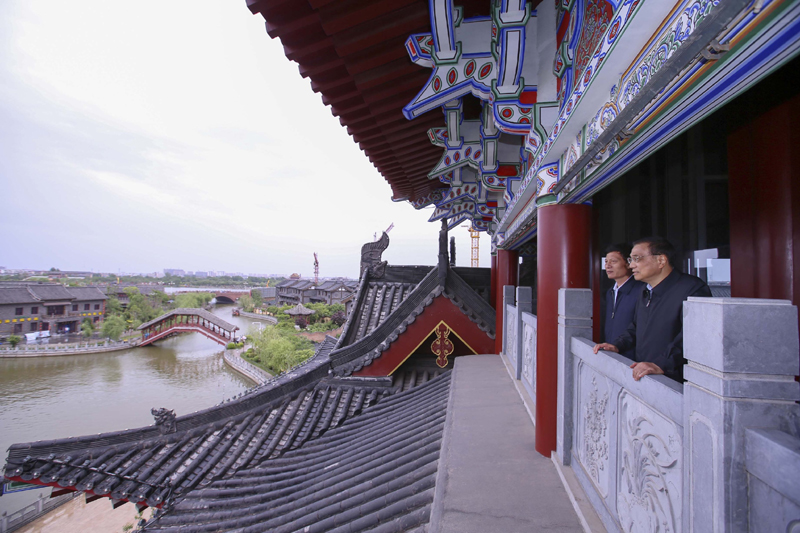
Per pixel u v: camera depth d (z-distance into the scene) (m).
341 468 4.27
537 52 2.99
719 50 1.03
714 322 1.11
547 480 2.69
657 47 1.38
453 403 4.33
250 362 38.56
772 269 2.31
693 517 1.20
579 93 2.02
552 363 2.99
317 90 3.64
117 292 74.31
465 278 9.77
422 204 8.73
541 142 2.97
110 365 39.97
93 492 4.73
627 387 1.75
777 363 1.05
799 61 2.19
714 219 4.06
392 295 8.44
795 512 0.89
